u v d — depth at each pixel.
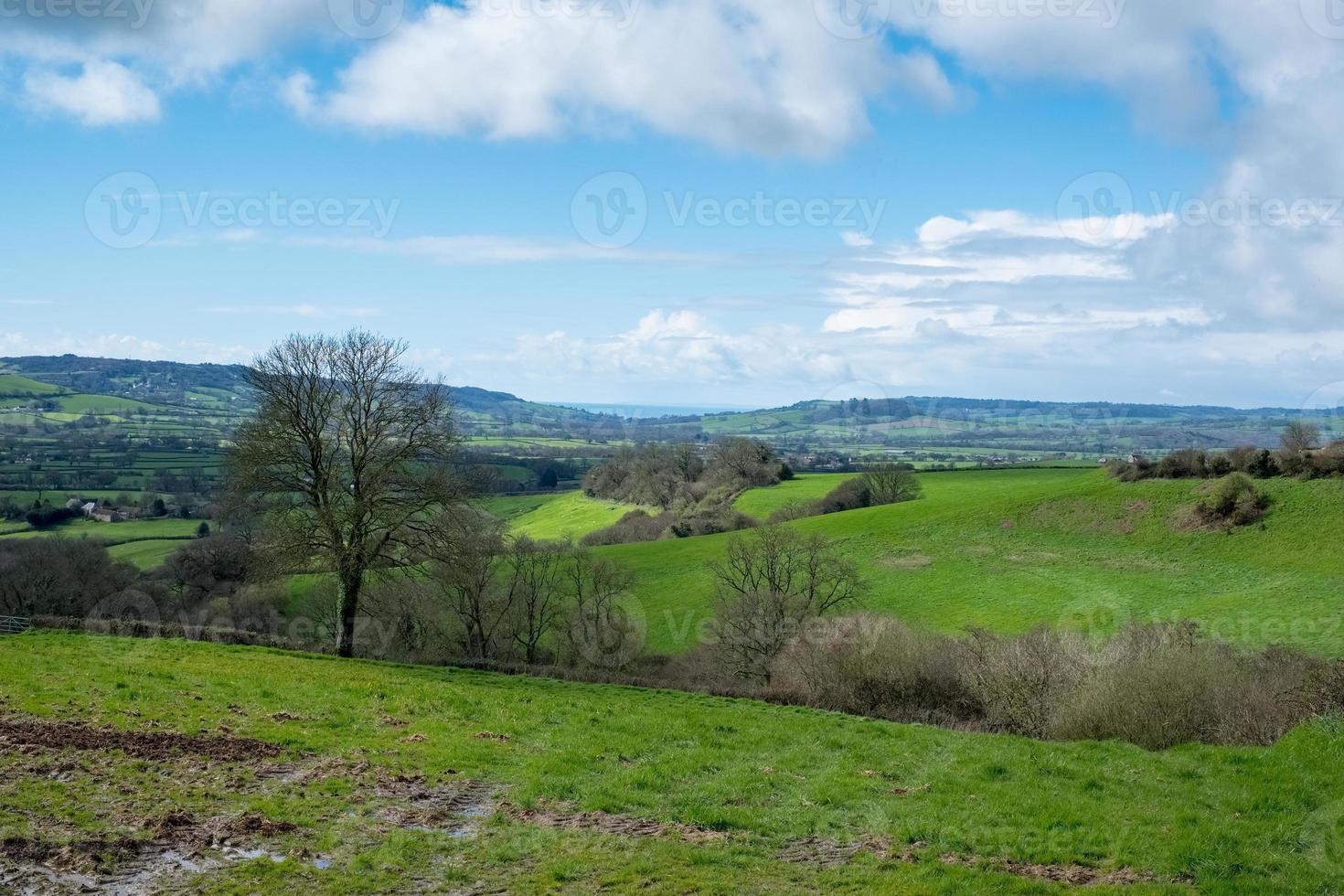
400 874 12.54
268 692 24.44
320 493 41.88
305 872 12.33
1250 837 14.57
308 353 41.41
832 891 12.52
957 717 35.22
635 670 53.78
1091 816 15.68
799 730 24.31
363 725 21.17
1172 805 16.53
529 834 14.36
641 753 19.97
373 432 42.28
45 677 23.89
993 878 13.00
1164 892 12.55
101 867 11.91
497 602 56.19
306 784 16.08
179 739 18.17
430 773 17.42
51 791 14.45
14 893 11.02
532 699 26.89
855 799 16.89
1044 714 31.23
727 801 16.61
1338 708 22.00
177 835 13.19
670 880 12.69
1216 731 24.84
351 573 42.28
